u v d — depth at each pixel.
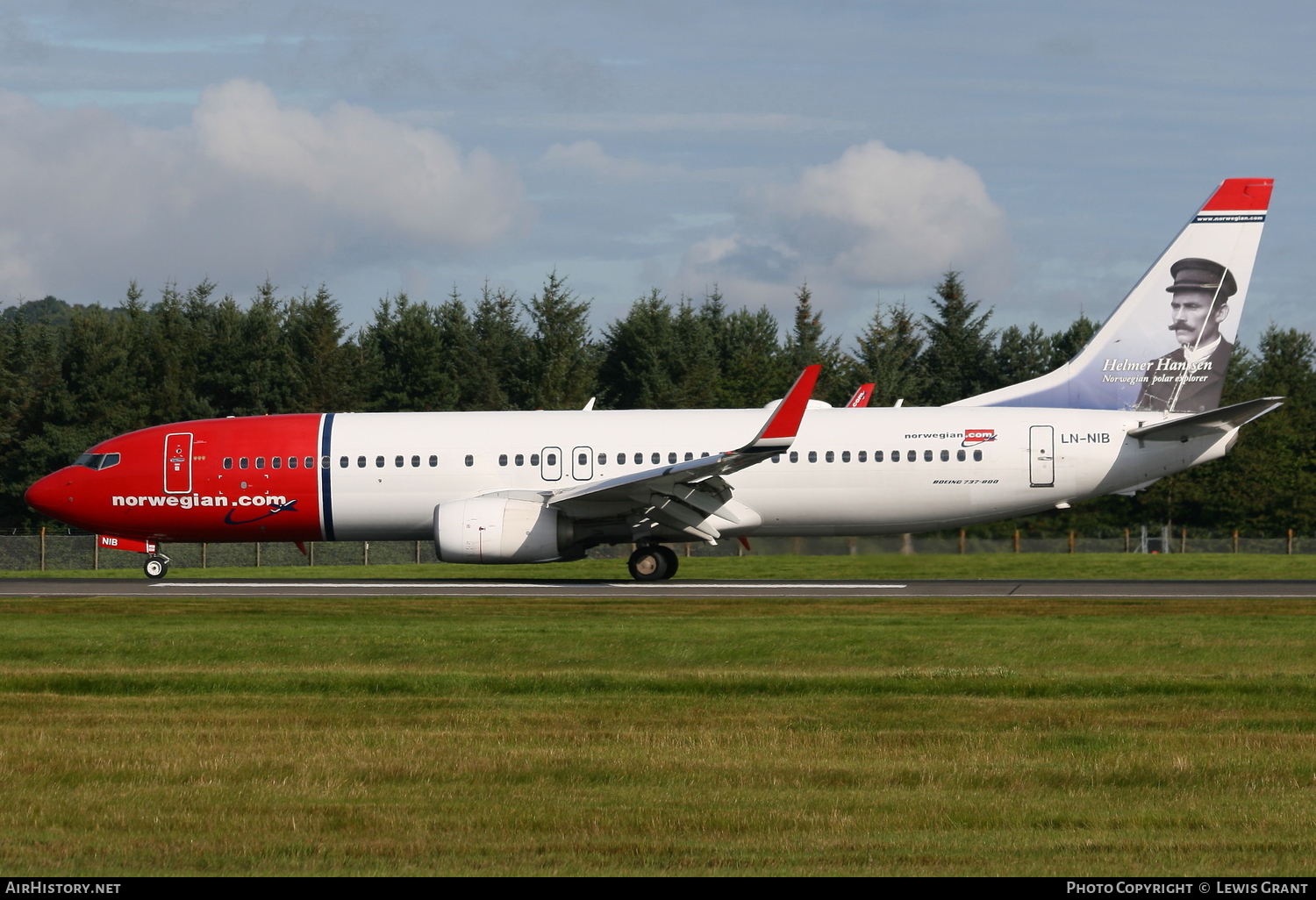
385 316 199.50
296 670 43.56
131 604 66.62
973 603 65.31
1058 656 46.34
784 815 24.92
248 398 180.50
